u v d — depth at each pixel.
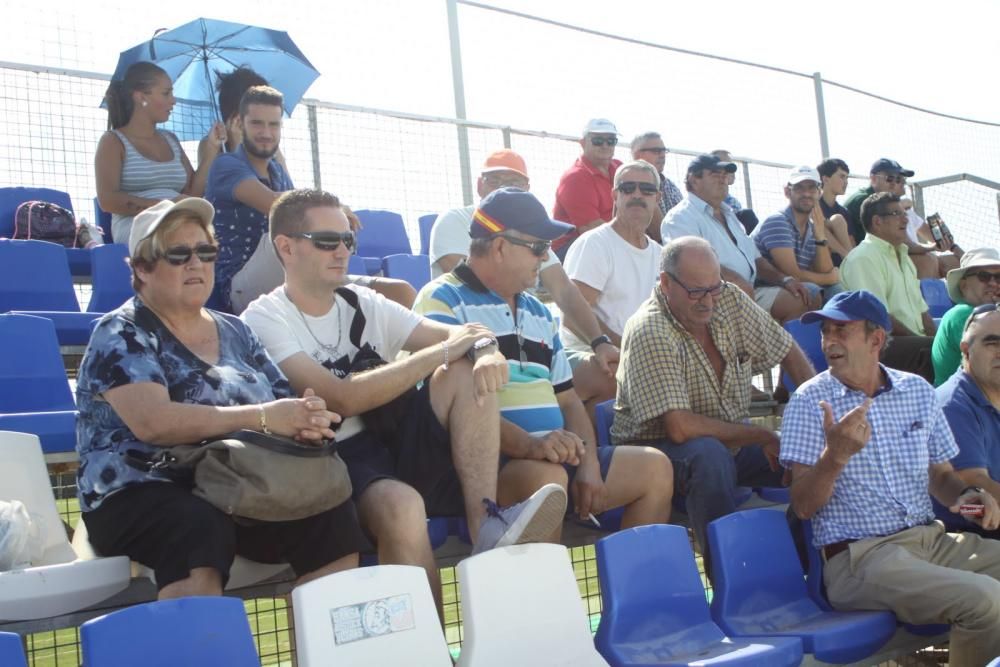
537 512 3.25
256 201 5.01
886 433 4.21
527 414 4.04
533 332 4.21
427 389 3.68
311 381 3.51
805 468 4.17
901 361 6.70
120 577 2.98
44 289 5.26
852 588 4.05
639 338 4.49
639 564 3.50
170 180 5.95
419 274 6.43
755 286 7.05
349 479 3.15
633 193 5.72
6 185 6.14
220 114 6.31
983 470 4.53
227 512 2.93
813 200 7.20
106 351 3.07
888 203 7.04
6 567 2.95
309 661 2.59
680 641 3.49
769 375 6.68
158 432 2.97
